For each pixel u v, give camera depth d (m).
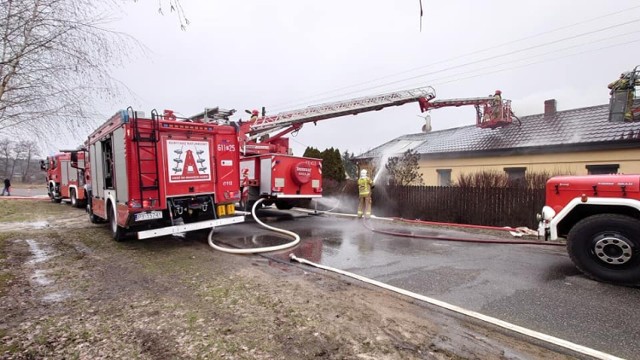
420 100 12.02
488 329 3.09
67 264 5.20
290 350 2.64
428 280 4.46
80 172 13.34
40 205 15.81
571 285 4.27
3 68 4.37
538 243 6.70
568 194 4.89
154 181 6.22
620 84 10.31
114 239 7.05
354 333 2.93
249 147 10.80
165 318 3.22
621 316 3.37
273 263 5.30
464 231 8.26
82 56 4.55
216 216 7.08
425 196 10.33
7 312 3.37
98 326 3.05
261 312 3.35
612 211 4.68
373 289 4.11
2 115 4.69
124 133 5.98
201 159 6.86
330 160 15.34
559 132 13.28
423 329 3.05
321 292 3.95
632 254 4.15
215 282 4.28
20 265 5.14
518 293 3.99
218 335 2.88
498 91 14.84
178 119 6.93
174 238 7.39
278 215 11.27
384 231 8.09
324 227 8.82
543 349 2.76
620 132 11.23
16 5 4.04
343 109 11.59
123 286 4.16
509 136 14.92
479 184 9.74
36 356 2.56
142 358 2.53
